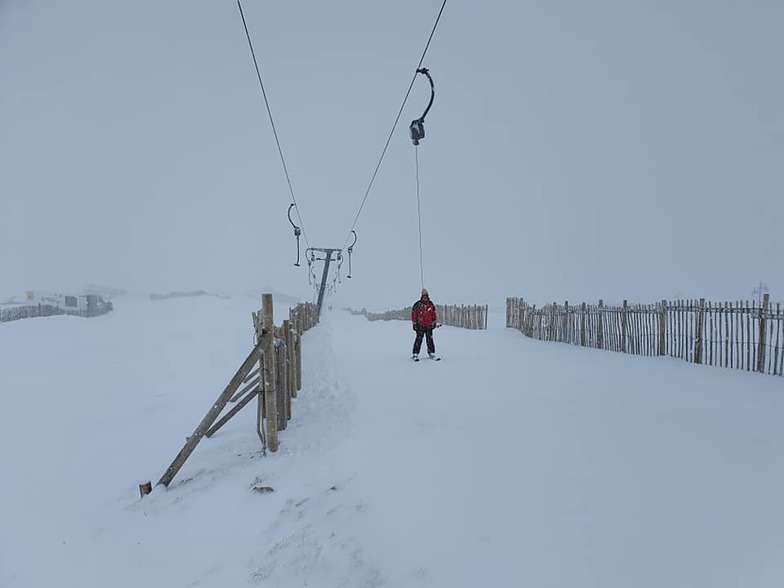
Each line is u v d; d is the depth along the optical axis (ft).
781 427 16.92
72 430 20.83
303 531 10.72
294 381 23.89
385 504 11.44
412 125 25.22
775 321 27.81
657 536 9.81
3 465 16.40
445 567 9.00
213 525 11.51
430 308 35.42
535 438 15.89
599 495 11.64
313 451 15.26
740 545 9.41
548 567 8.87
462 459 14.06
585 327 46.37
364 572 9.14
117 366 39.22
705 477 12.61
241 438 17.76
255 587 9.18
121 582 9.78
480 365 32.45
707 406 20.06
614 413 19.01
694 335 33.40
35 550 11.18
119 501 13.51
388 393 23.15
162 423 21.52
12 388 30.83
